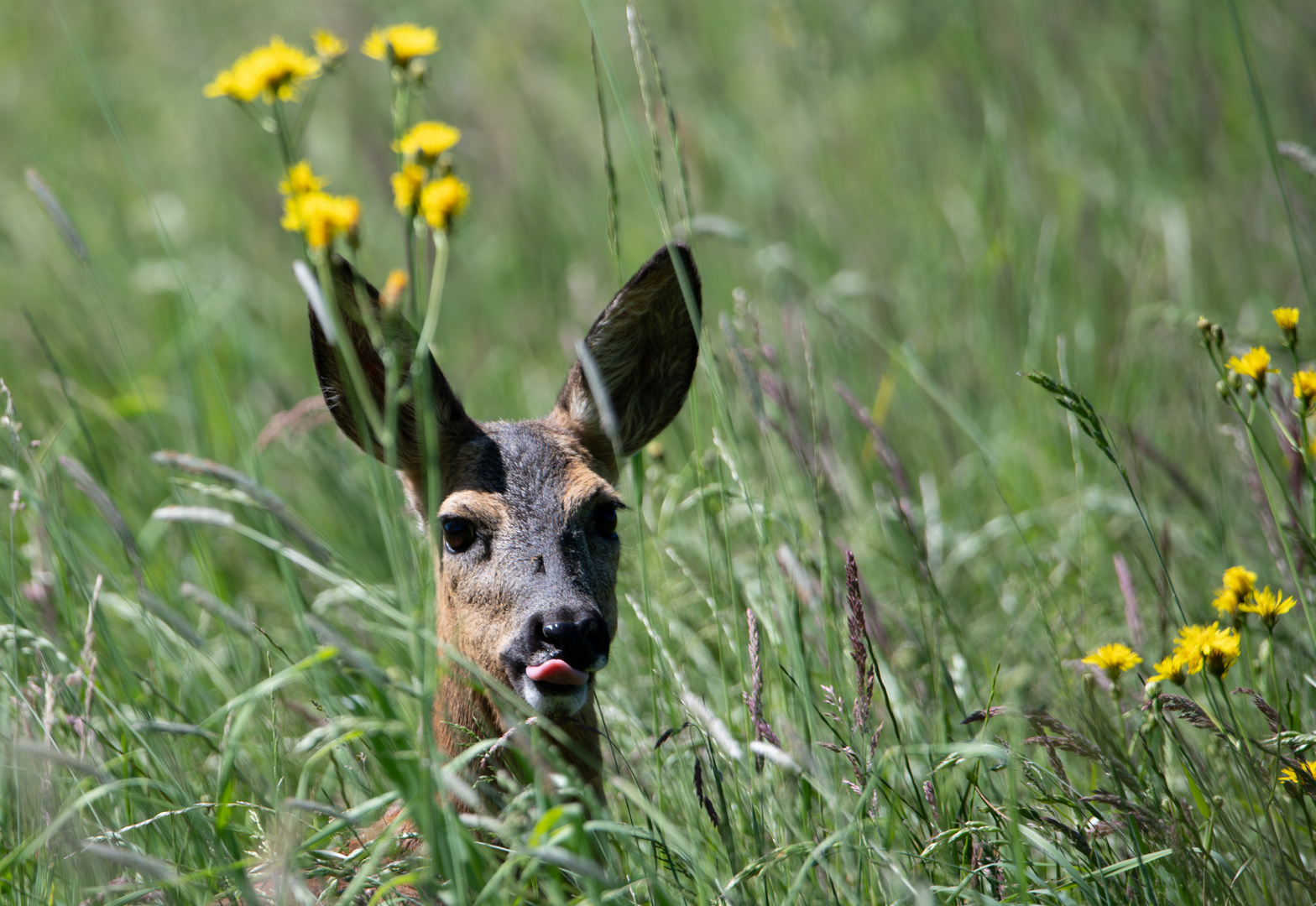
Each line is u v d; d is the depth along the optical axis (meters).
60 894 7.55
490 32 21.27
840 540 11.47
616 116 19.39
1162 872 7.33
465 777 8.26
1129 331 14.01
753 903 7.14
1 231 17.81
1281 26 18.84
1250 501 11.70
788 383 11.91
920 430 14.18
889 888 7.23
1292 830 8.08
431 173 8.27
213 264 17.66
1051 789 8.27
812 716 8.69
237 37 22.97
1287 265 15.02
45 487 9.62
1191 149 17.30
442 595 8.93
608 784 8.90
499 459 8.97
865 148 18.52
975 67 18.28
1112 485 12.67
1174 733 7.59
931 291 15.91
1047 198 17.47
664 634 9.32
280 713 9.18
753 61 20.34
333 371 9.21
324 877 7.52
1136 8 20.09
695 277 9.09
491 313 17.17
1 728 7.89
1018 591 11.27
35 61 22.80
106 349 15.13
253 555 12.04
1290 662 9.33
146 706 9.20
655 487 11.32
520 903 6.86
